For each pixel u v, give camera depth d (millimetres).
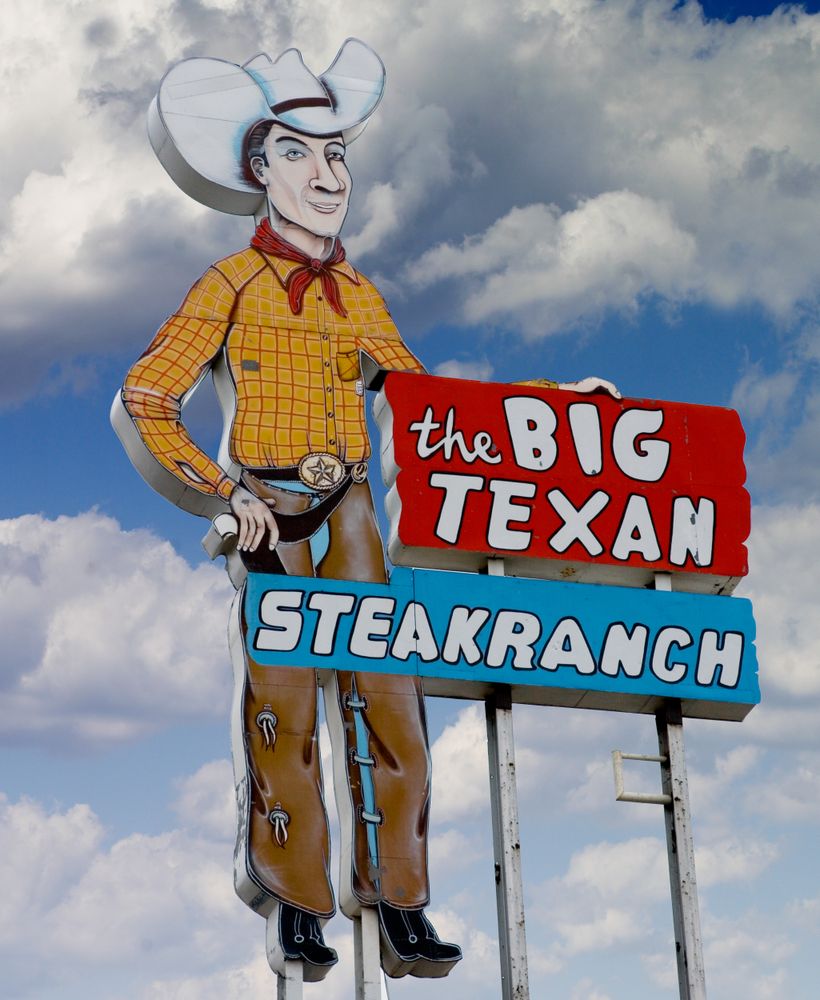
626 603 25438
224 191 26438
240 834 22922
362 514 24781
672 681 25266
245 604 23953
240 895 22875
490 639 24672
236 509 24297
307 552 24391
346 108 27281
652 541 25922
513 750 24359
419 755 23844
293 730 23406
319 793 23172
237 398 24875
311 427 25000
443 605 24641
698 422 26797
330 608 24172
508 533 25312
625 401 26578
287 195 26406
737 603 25969
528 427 25969
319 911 22594
